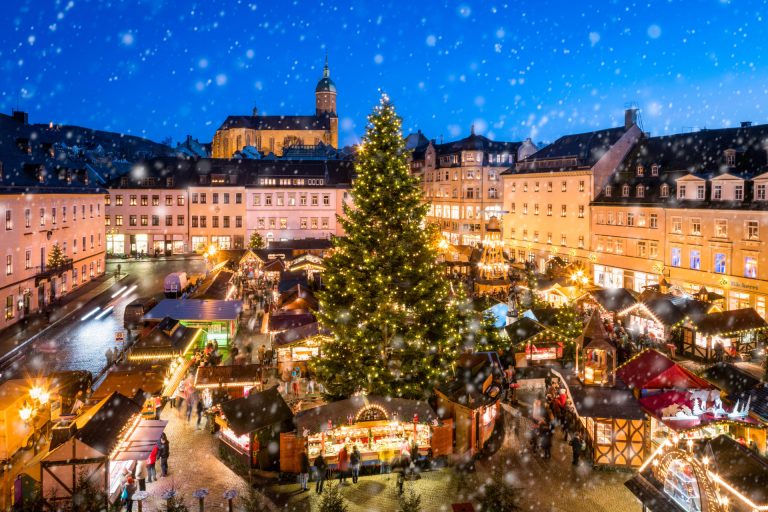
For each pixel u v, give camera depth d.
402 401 25.30
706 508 14.96
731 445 16.16
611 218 66.06
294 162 107.88
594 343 29.28
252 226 102.62
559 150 77.38
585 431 25.66
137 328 45.78
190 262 90.75
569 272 58.94
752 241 49.28
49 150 65.62
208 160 105.88
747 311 39.38
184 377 33.81
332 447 25.25
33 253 54.16
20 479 20.25
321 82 198.25
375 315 28.64
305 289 46.16
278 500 22.02
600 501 21.64
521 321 39.34
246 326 49.69
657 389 26.09
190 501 21.80
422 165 111.44
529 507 21.19
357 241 30.25
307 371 35.97
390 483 23.31
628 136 69.31
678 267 56.81
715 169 56.03
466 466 24.69
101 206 75.69
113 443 20.89
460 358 31.62
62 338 45.09
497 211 73.75
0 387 26.30
